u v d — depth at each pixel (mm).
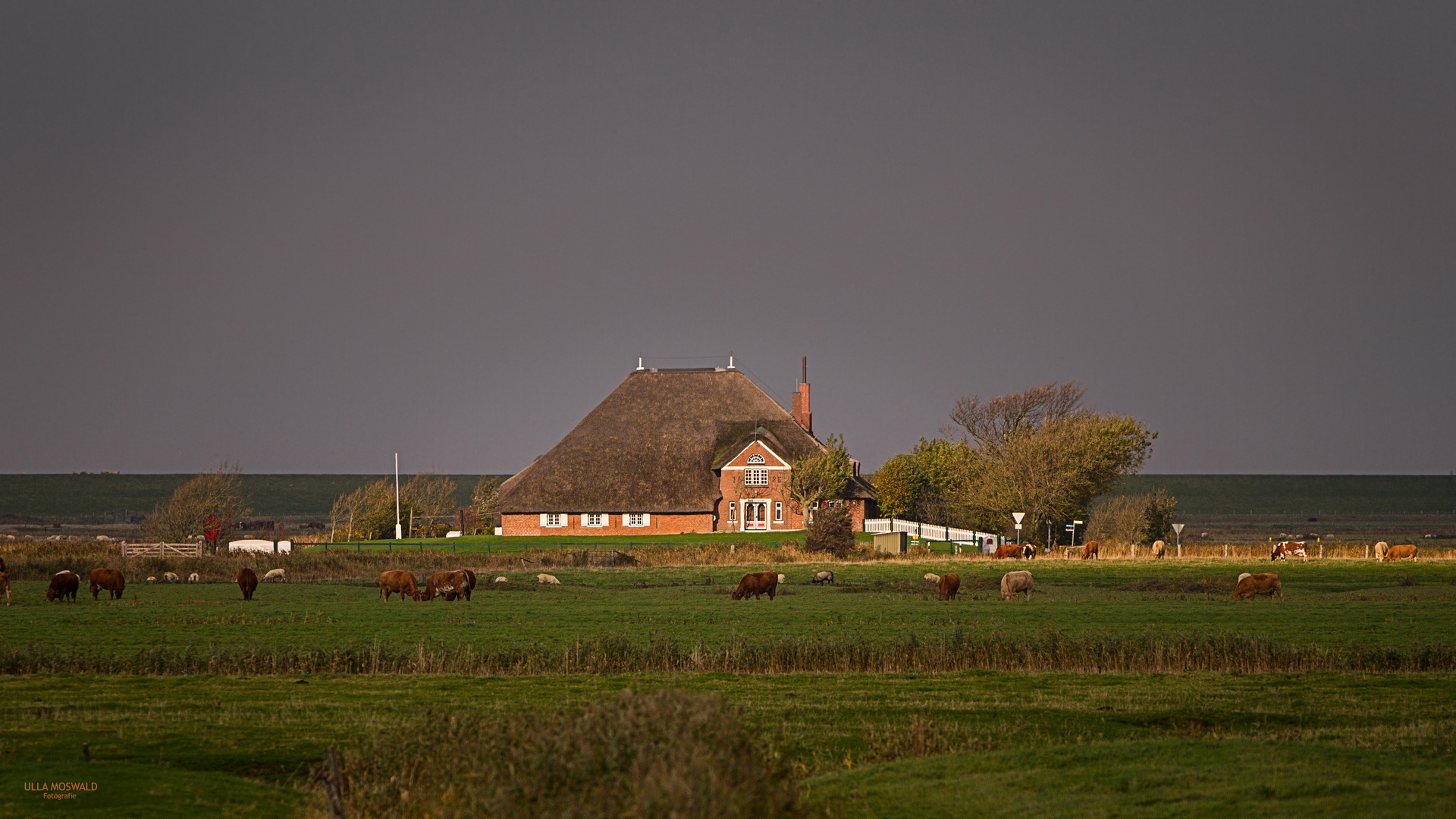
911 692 48312
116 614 82312
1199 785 29016
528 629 73812
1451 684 49906
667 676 53344
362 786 29453
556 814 22219
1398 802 26328
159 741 39000
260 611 85125
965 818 27469
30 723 41719
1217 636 58188
